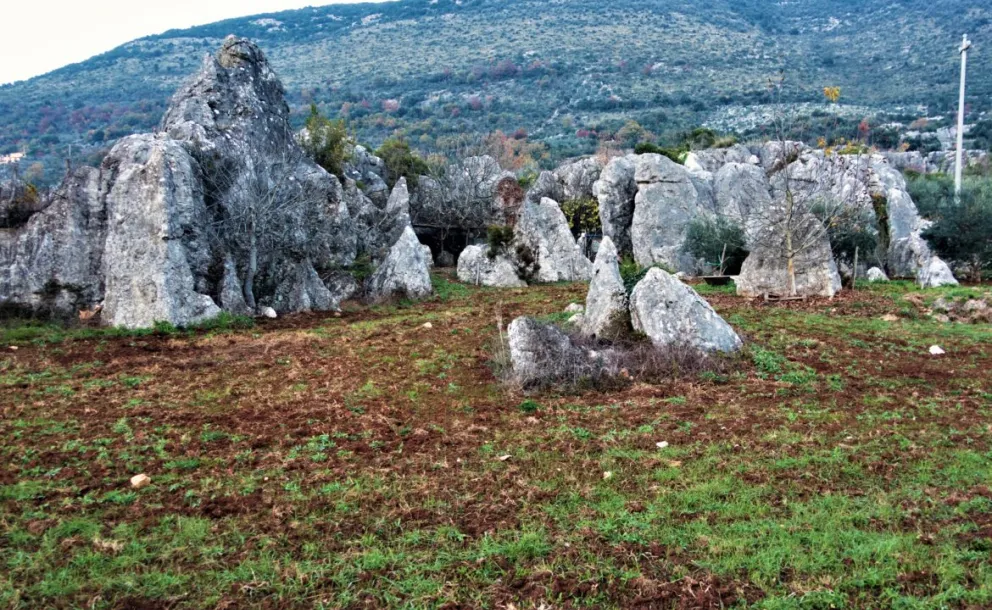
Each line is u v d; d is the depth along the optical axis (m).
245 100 25.78
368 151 39.75
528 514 7.45
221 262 21.27
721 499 7.78
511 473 8.60
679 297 14.41
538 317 19.30
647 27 128.50
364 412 11.37
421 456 9.26
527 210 31.62
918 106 74.38
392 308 23.61
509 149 63.47
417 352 15.57
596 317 15.12
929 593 5.86
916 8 116.12
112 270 19.33
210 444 9.80
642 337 14.26
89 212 20.27
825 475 8.30
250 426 10.60
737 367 13.48
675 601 5.85
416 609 5.77
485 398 12.15
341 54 129.38
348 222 27.95
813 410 10.95
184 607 5.89
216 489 8.18
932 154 55.62
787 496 7.76
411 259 26.11
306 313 22.33
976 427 9.93
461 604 5.87
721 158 40.59
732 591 5.97
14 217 20.45
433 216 38.88
